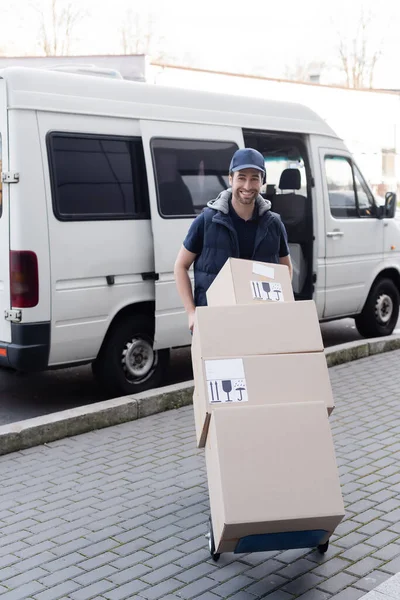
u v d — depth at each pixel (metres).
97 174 6.82
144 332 7.33
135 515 4.65
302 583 3.80
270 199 8.59
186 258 4.45
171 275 7.32
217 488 3.51
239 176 4.21
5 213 6.44
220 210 4.30
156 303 7.22
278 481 3.44
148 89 7.28
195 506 4.76
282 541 3.60
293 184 8.62
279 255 4.55
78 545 4.29
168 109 7.38
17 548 4.29
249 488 3.41
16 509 4.81
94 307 6.81
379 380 7.65
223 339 3.68
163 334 7.32
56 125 6.55
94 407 6.36
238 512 3.37
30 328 6.44
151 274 7.22
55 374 8.36
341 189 9.09
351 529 4.34
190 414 6.66
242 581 3.84
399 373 7.92
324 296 8.83
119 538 4.36
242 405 3.57
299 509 3.41
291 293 4.04
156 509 4.73
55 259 6.54
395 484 4.99
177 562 4.05
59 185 6.57
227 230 4.32
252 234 4.35
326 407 3.61
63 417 6.13
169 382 7.97
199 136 7.59
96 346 6.89
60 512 4.74
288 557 4.05
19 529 4.53
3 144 6.41
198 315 3.71
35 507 4.83
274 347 3.70
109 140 6.92
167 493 4.98
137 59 15.16
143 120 7.15
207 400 3.55
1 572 4.02
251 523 3.37
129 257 7.05
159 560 4.09
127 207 7.04
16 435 5.84
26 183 6.37
